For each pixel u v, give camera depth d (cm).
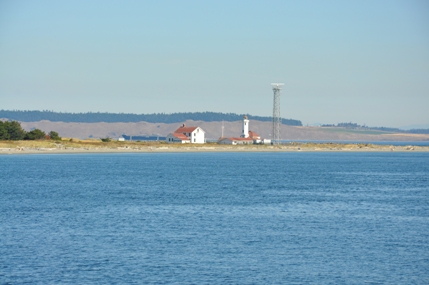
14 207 12781
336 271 7494
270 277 7212
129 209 12512
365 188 18150
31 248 8538
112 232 9794
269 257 8144
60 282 6912
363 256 8262
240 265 7719
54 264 7675
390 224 10881
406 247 8850
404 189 17950
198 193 15875
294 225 10662
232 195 15450
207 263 7788
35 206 12975
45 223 10656
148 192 16088
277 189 17375
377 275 7344
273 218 11462
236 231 9981
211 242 9044
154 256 8125
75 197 14775
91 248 8556
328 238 9462
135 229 10088
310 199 14762
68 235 9506
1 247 8581
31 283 6881
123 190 16625
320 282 7056
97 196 15012
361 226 10631
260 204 13588
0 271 7338
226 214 11925
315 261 7969
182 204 13412
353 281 7106
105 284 6850
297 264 7806
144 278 7094
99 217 11388
